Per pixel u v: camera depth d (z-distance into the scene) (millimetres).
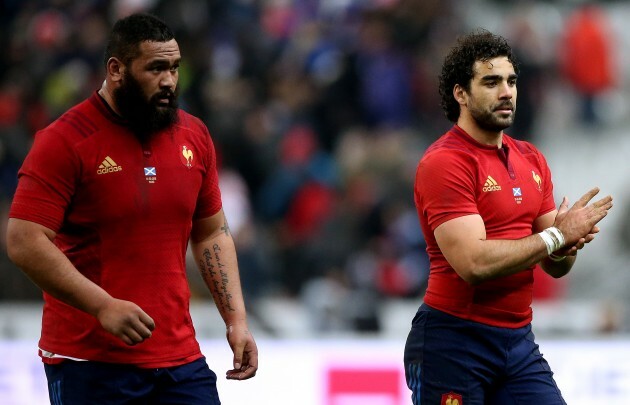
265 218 48438
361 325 38031
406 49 53906
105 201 17656
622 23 65938
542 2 62844
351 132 52250
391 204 45500
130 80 17594
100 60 51812
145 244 17875
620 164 57625
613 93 61469
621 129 60062
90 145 17625
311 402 32344
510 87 19031
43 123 49625
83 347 17828
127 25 17703
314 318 38094
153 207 17906
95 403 17812
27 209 17297
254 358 19016
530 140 54438
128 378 17859
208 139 18938
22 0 55219
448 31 55219
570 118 59281
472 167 19000
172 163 18156
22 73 52125
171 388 18203
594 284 50719
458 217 18703
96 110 17875
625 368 32156
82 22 53250
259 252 42750
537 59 54625
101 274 17781
